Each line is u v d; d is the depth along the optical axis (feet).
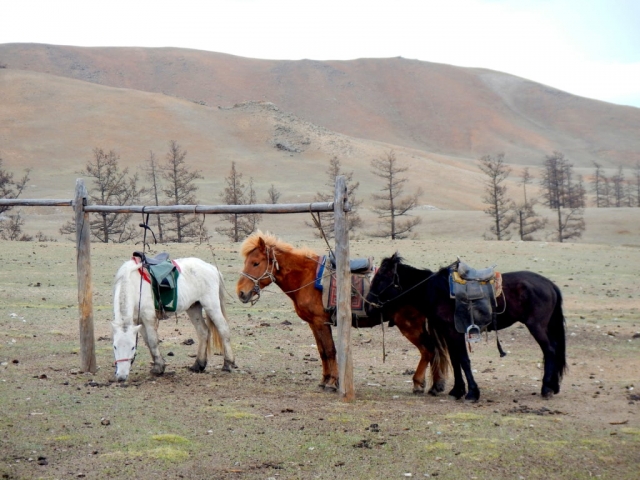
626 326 59.72
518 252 118.52
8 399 31.50
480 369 43.91
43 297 68.69
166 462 24.40
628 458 25.12
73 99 579.89
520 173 646.33
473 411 31.63
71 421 28.60
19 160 443.32
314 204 33.71
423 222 281.33
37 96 577.02
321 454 25.55
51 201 40.06
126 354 35.17
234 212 35.81
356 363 45.52
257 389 35.70
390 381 39.86
